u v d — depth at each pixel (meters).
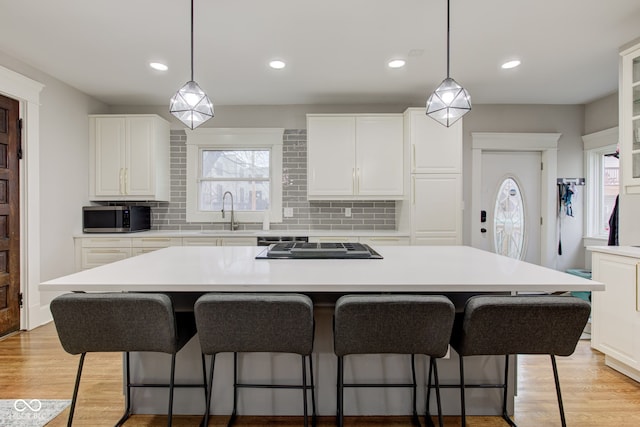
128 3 2.10
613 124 3.76
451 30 2.44
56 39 2.54
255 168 4.20
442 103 1.98
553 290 1.35
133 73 3.17
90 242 3.55
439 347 1.31
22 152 2.95
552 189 4.10
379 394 1.82
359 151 3.79
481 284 1.36
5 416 1.81
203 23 2.33
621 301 2.20
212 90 3.63
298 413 1.82
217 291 1.38
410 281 1.40
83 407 1.89
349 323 1.29
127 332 1.34
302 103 4.07
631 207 2.51
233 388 1.81
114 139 3.77
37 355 2.51
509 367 1.81
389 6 2.15
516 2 2.11
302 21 2.32
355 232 3.78
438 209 3.61
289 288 1.37
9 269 2.86
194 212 4.14
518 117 4.11
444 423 1.77
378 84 3.47
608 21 2.32
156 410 1.82
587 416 1.81
